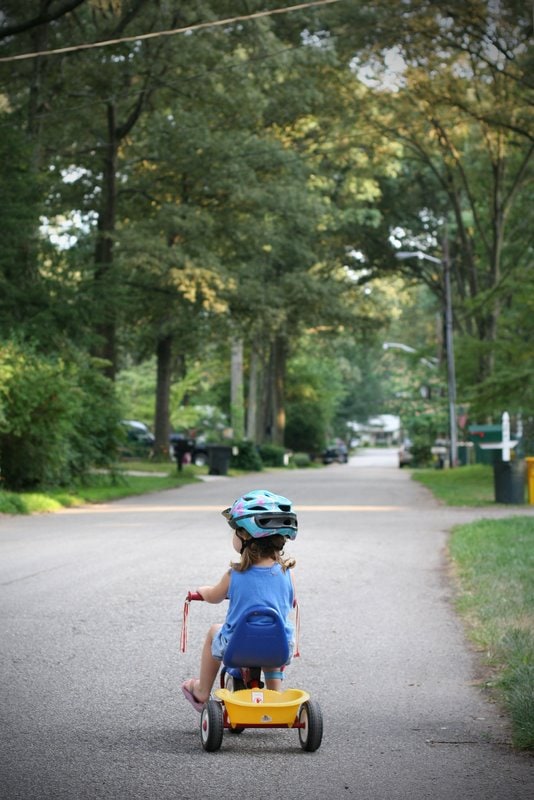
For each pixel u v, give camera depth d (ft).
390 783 19.45
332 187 192.85
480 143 156.35
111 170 131.54
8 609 38.17
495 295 127.75
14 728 23.17
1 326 94.27
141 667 29.25
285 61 123.75
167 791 18.83
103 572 47.47
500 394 116.67
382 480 146.61
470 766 20.63
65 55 115.65
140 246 125.80
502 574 44.11
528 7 101.14
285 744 22.29
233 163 136.46
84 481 107.45
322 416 329.52
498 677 27.43
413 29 113.80
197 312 160.04
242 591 21.62
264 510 21.39
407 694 26.63
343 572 48.42
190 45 117.29
